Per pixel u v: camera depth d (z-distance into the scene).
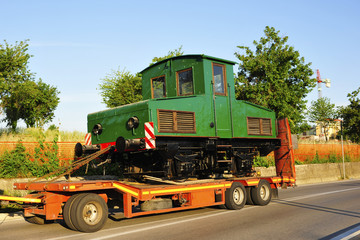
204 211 9.94
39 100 27.95
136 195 7.67
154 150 8.98
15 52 21.34
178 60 10.73
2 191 11.97
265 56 24.88
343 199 12.73
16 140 14.64
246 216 8.94
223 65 10.98
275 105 23.55
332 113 46.38
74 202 7.00
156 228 7.35
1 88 20.20
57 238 6.46
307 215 9.10
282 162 12.88
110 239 6.32
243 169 11.80
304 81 24.94
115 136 9.57
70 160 14.21
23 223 8.23
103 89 23.58
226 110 10.86
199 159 10.42
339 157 30.33
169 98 9.28
